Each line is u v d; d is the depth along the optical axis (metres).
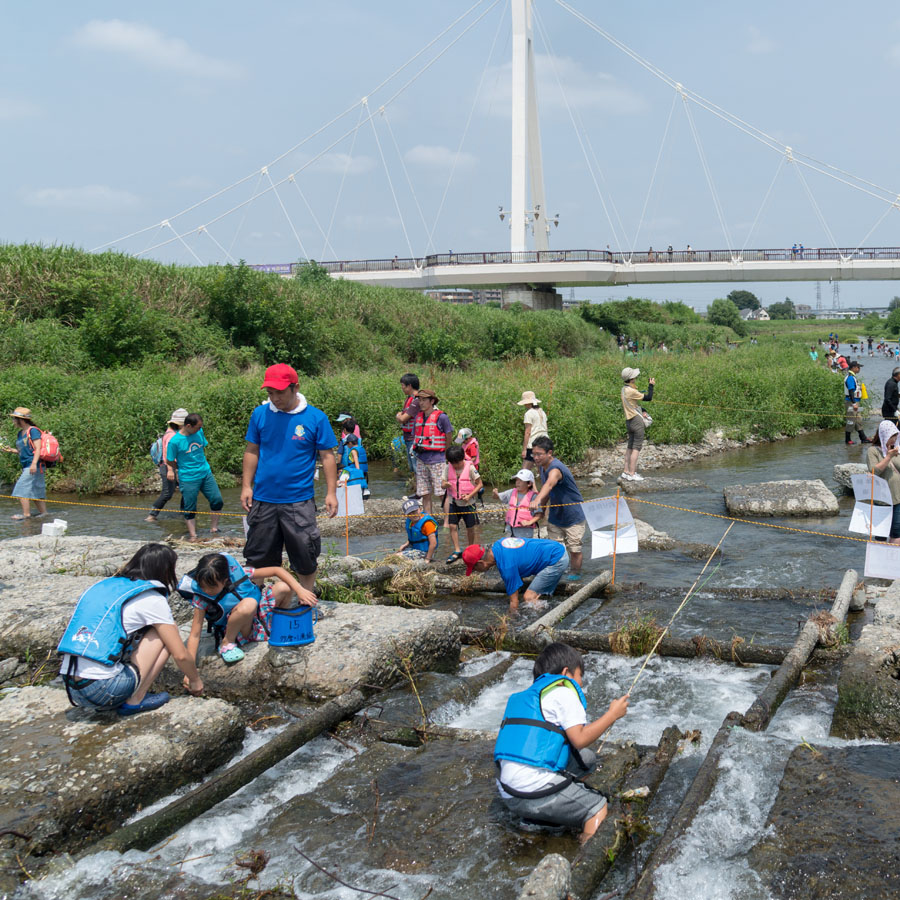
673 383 22.91
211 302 28.75
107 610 4.72
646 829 3.81
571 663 4.06
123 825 4.12
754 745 4.44
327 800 4.23
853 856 3.43
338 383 20.33
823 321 139.88
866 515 7.96
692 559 9.39
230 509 13.61
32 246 26.72
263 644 5.83
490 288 63.00
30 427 12.57
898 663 5.21
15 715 4.76
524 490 8.51
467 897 3.40
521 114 59.19
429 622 6.12
